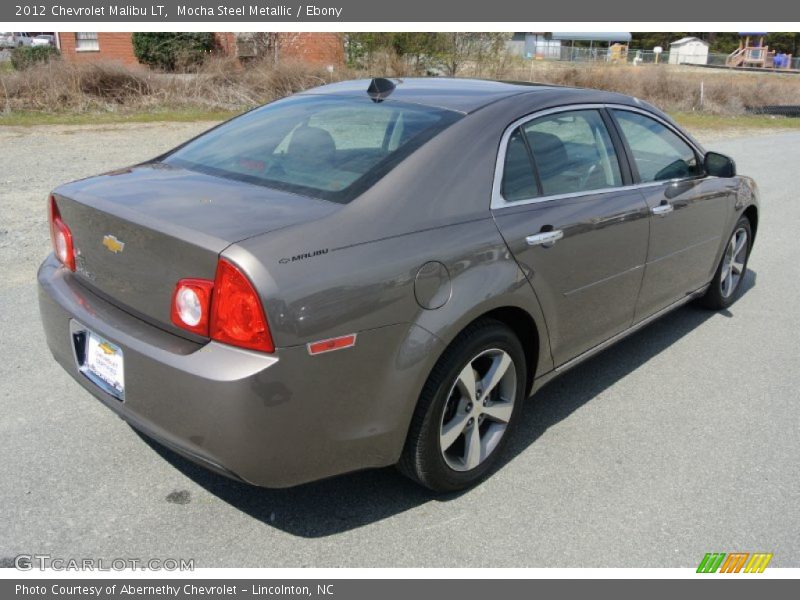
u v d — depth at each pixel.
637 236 3.72
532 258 3.01
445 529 2.84
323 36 21.03
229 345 2.30
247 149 3.18
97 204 2.67
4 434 3.25
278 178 2.85
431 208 2.71
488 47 22.91
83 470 3.04
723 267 5.16
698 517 2.98
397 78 3.78
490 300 2.79
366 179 2.70
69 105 15.26
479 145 2.96
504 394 3.16
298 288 2.28
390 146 2.88
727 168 4.36
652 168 4.00
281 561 2.63
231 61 18.22
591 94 3.70
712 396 4.04
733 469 3.33
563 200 3.27
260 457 2.35
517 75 22.84
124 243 2.56
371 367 2.48
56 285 2.92
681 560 2.74
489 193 2.93
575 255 3.27
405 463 2.82
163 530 2.74
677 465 3.34
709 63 67.75
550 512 2.97
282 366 2.27
